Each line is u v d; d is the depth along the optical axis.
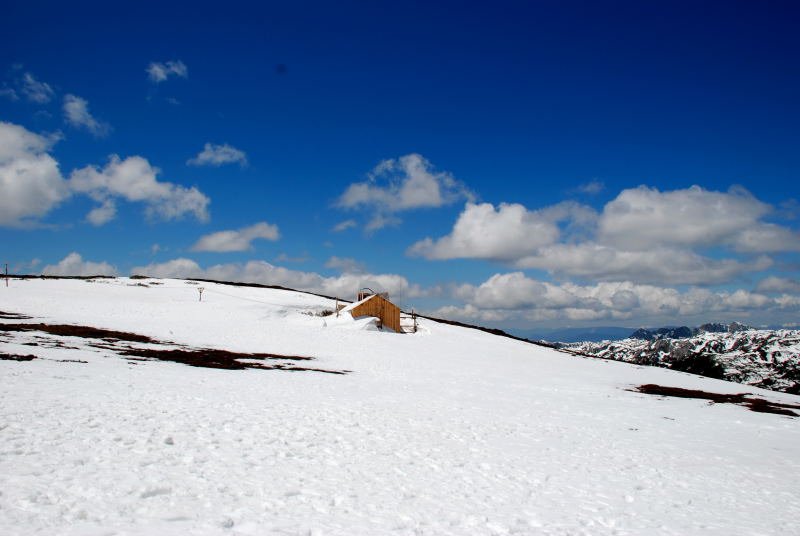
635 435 21.89
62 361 26.20
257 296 82.75
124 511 8.41
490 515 10.34
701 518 11.38
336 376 33.50
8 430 12.55
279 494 10.20
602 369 57.22
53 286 70.06
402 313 85.50
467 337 72.62
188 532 7.85
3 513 7.75
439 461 14.43
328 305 82.44
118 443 12.50
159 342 43.50
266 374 31.02
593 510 11.29
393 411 22.12
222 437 14.34
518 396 31.70
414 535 8.83
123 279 90.12
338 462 13.17
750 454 19.55
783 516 12.01
